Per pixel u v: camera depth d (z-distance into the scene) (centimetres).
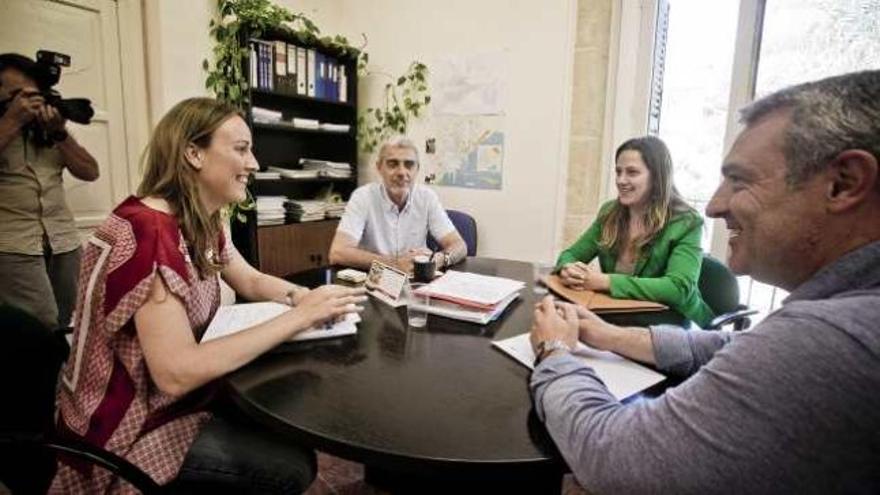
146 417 102
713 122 269
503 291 145
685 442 55
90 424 100
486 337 118
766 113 61
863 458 48
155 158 112
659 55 281
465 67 312
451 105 320
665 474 55
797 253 58
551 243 302
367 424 79
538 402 78
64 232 211
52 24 220
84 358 102
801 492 50
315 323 110
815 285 57
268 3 280
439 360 104
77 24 228
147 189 113
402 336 118
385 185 240
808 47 238
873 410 47
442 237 240
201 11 268
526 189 305
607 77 285
